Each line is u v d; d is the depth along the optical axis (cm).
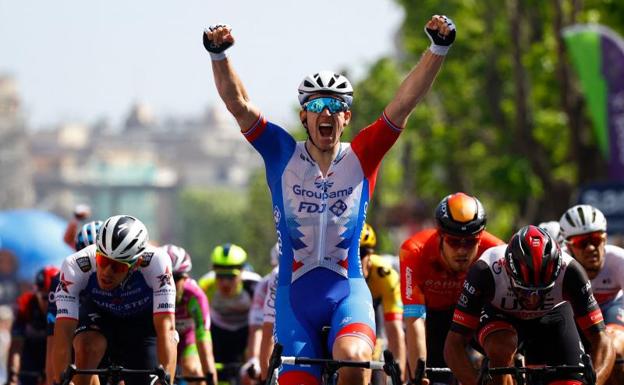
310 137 1739
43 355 2933
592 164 6775
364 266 2197
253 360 2716
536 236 1706
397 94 1730
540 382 1697
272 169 1742
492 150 8681
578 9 6612
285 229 1733
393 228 11394
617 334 2114
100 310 1981
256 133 1734
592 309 1814
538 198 8569
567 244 2117
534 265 1684
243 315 3038
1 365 7512
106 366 2014
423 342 2016
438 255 2003
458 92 8862
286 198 1731
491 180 8375
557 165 8494
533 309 1748
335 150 1742
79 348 1928
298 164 1733
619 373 2081
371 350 1644
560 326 1831
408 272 2033
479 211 1912
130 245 1819
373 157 1739
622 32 6844
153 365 2036
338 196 1725
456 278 2020
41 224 9650
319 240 1719
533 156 7419
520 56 7412
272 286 2338
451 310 2069
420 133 9356
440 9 8675
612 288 2214
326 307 1698
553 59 7731
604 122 5431
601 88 5441
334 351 1630
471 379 1789
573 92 6731
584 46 5453
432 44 1708
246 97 1739
